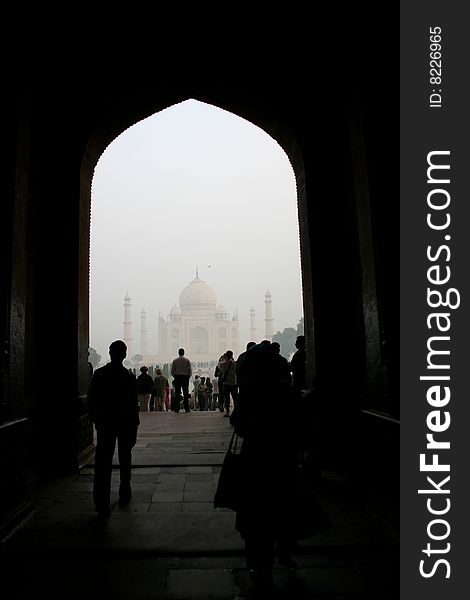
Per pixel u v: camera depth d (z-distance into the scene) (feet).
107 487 13.28
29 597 8.77
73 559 10.41
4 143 13.35
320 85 19.67
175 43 19.99
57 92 19.67
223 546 10.93
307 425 9.68
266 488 9.29
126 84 20.02
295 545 9.70
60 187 19.15
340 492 15.11
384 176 13.61
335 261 18.49
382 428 13.39
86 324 20.17
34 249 17.98
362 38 14.93
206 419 34.27
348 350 17.81
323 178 19.08
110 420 13.57
